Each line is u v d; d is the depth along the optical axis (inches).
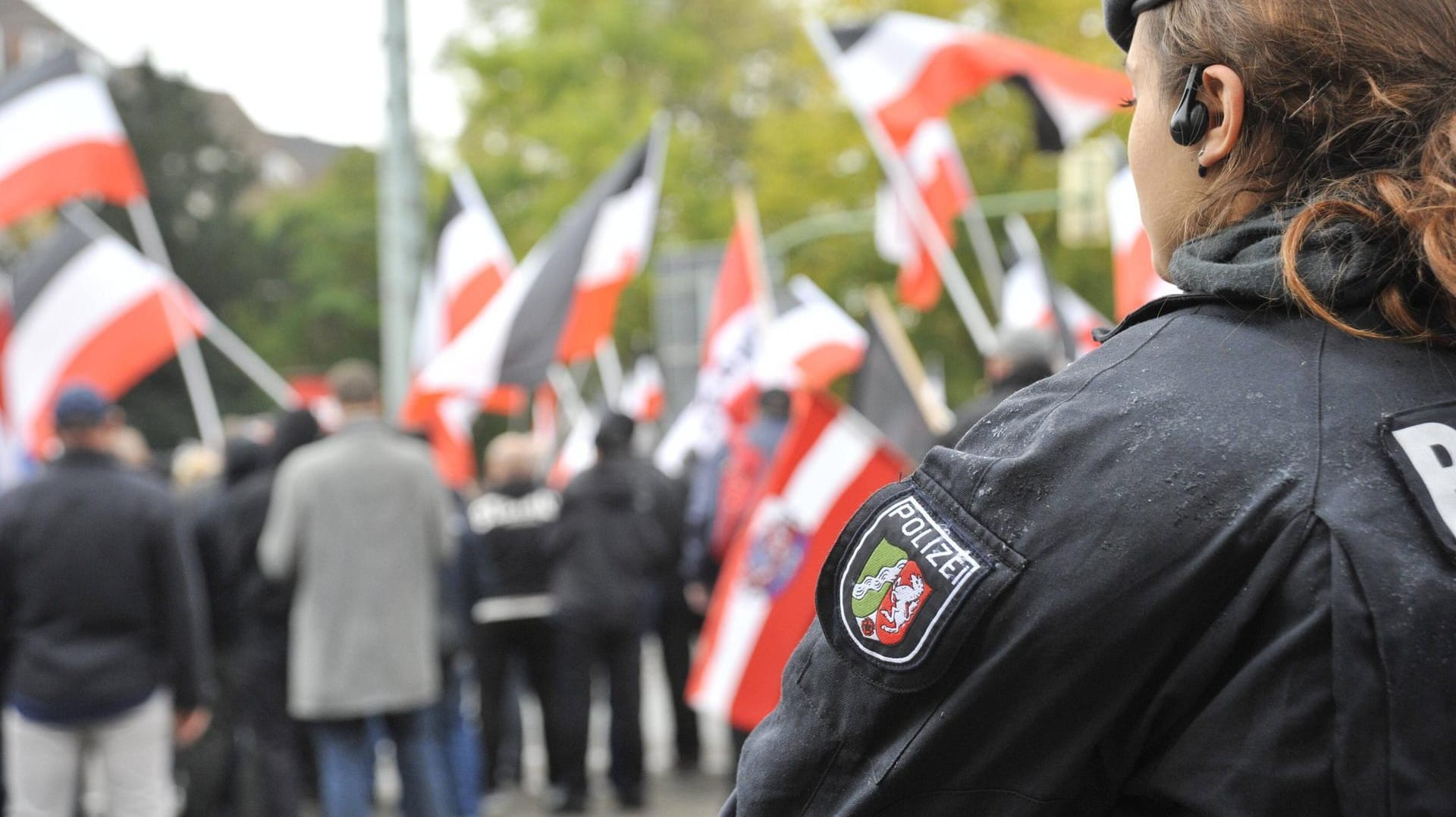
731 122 1390.3
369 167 1657.2
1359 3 36.4
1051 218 832.9
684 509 307.6
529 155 1185.4
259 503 243.4
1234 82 37.4
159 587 198.1
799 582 185.3
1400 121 35.7
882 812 35.5
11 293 313.6
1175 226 39.7
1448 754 30.3
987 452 36.7
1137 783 34.2
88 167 319.0
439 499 227.6
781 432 279.7
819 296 306.8
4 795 241.6
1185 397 35.1
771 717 38.5
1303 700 31.6
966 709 34.3
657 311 470.0
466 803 257.6
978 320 313.4
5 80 320.8
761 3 1418.6
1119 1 41.5
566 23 1246.9
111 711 193.5
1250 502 33.2
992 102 839.1
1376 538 31.8
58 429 197.3
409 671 220.5
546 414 470.6
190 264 1497.3
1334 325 35.4
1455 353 35.2
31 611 193.2
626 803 278.7
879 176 921.5
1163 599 33.1
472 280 343.3
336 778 219.5
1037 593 33.8
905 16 318.3
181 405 1400.1
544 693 283.9
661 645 319.6
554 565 276.2
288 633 242.2
